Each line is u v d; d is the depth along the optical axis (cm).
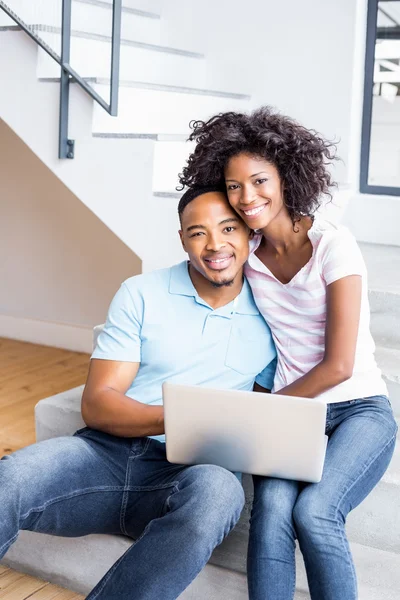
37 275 465
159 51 391
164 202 322
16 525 181
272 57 418
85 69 339
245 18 421
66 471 191
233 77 429
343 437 189
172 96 371
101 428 201
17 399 374
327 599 167
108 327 209
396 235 401
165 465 199
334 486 178
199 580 209
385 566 200
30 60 335
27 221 461
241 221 201
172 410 184
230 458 185
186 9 434
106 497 197
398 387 246
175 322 207
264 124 194
